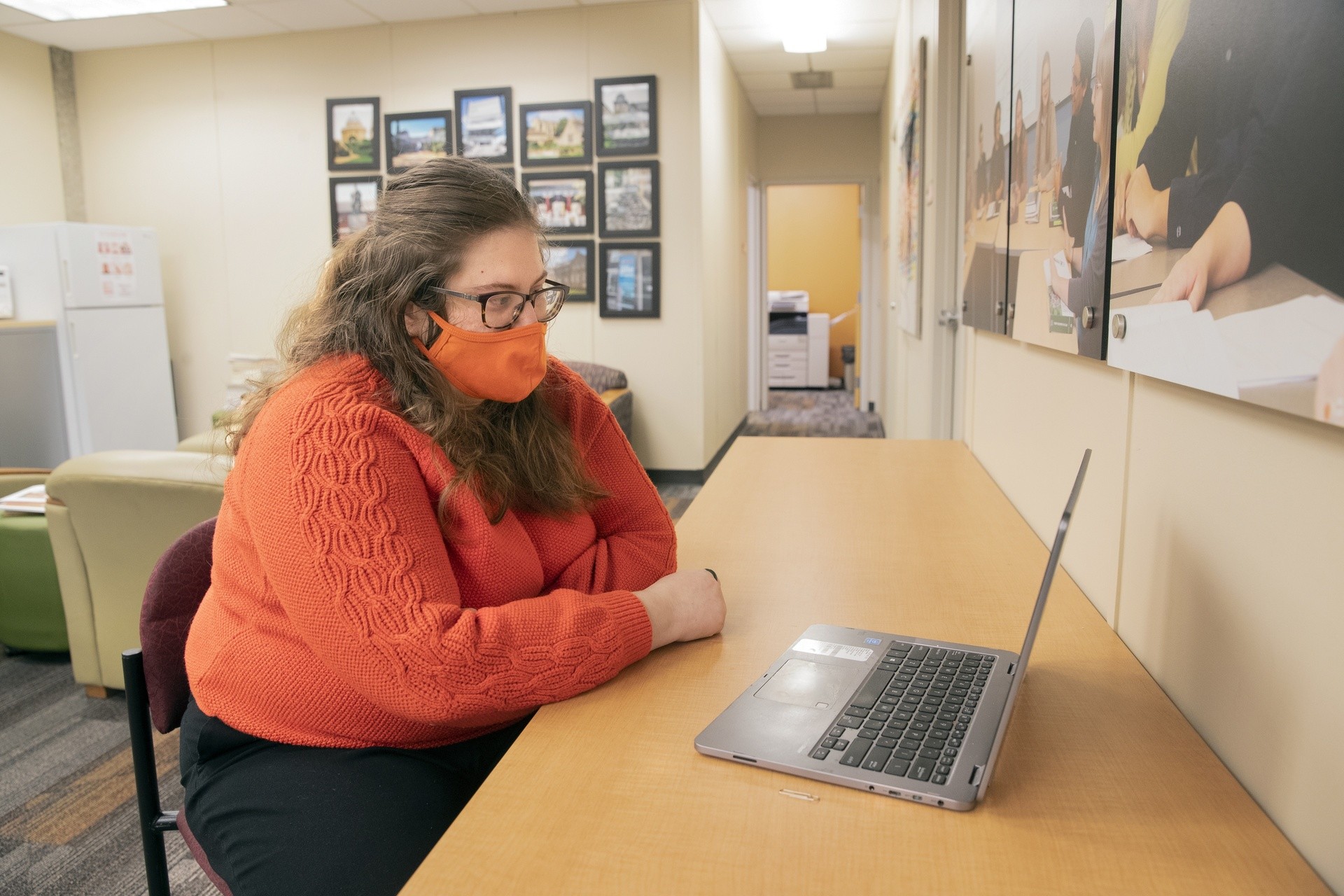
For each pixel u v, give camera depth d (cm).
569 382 120
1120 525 100
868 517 152
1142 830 65
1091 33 106
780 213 1038
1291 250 57
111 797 207
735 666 94
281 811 91
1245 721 70
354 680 85
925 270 358
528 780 73
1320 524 59
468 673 83
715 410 568
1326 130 53
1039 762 74
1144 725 80
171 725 118
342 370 93
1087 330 106
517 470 106
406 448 92
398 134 521
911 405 429
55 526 240
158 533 230
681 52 489
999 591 115
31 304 486
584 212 509
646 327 519
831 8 491
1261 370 62
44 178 544
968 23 214
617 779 73
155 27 512
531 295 95
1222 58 68
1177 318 77
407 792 93
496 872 62
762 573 123
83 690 263
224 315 562
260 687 95
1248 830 64
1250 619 69
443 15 501
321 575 84
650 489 123
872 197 791
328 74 527
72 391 488
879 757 74
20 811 201
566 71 501
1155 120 83
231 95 540
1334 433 56
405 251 92
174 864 183
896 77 533
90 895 173
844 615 108
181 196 556
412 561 86
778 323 1010
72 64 558
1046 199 129
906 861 62
